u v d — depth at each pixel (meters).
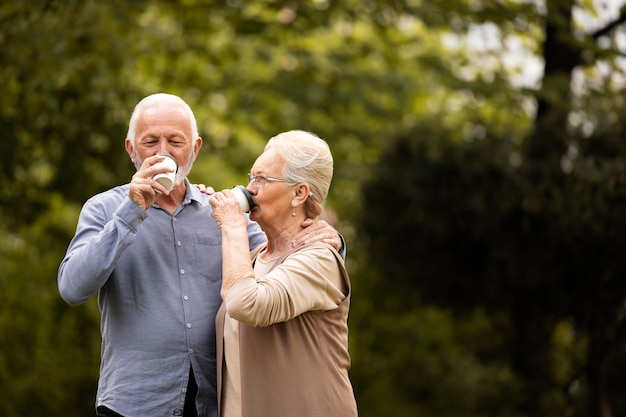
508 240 9.00
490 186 8.95
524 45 10.44
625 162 8.45
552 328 9.87
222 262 4.03
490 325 11.07
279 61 11.70
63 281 3.85
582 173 8.52
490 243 9.19
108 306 4.05
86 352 11.07
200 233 4.17
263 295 3.64
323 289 3.82
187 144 3.98
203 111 11.50
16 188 9.38
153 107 3.97
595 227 8.34
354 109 12.12
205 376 4.06
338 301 3.90
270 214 3.89
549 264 8.84
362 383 11.41
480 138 9.34
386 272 10.39
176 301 4.05
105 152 9.40
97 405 4.05
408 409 10.91
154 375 3.99
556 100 9.17
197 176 11.30
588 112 9.00
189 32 10.70
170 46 10.73
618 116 8.91
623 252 8.39
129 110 9.26
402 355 11.57
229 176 11.74
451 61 11.27
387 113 11.66
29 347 10.72
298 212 3.94
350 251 10.98
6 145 8.94
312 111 11.63
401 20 11.53
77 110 9.02
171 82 11.09
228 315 3.97
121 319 4.02
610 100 9.11
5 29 8.15
